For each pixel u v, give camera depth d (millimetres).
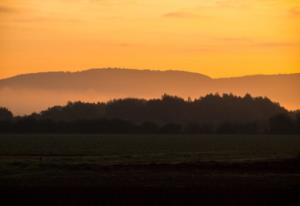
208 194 63500
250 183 74500
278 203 58219
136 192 64875
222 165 103188
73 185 72062
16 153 172875
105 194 63562
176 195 62875
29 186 70125
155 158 143250
